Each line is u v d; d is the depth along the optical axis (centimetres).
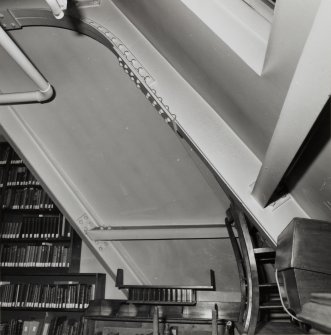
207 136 180
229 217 271
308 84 76
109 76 287
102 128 304
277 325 233
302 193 154
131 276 317
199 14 120
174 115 187
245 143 174
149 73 201
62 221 467
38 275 469
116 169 313
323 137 110
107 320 304
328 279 123
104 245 323
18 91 313
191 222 312
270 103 119
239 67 118
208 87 164
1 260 457
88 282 467
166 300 290
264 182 139
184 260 315
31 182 498
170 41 171
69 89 297
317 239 126
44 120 311
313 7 69
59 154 319
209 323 279
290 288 136
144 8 179
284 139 101
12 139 318
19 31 280
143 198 316
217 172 175
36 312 467
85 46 280
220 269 310
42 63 292
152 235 308
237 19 118
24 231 468
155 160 304
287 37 85
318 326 107
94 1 240
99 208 324
